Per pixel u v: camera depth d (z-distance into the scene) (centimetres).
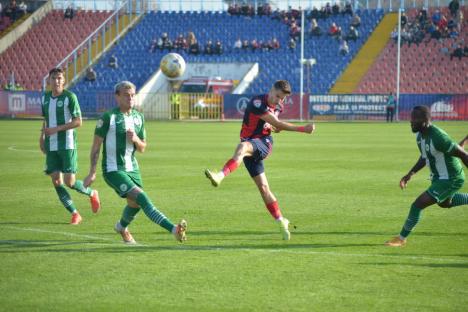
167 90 10450
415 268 1536
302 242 1830
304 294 1328
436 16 10662
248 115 1864
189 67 10731
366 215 2273
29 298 1302
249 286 1384
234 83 10469
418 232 1983
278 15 11481
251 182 3141
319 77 10312
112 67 10756
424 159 1873
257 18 11594
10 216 2248
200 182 3123
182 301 1282
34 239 1859
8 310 1230
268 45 10850
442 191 1748
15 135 6425
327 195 2722
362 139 5962
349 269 1523
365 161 4062
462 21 10688
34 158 4284
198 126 8194
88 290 1354
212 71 10650
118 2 12050
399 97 9319
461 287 1381
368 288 1370
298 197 2667
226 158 4256
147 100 10019
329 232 1977
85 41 10588
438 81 9969
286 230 1850
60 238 1875
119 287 1375
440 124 8100
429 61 10175
